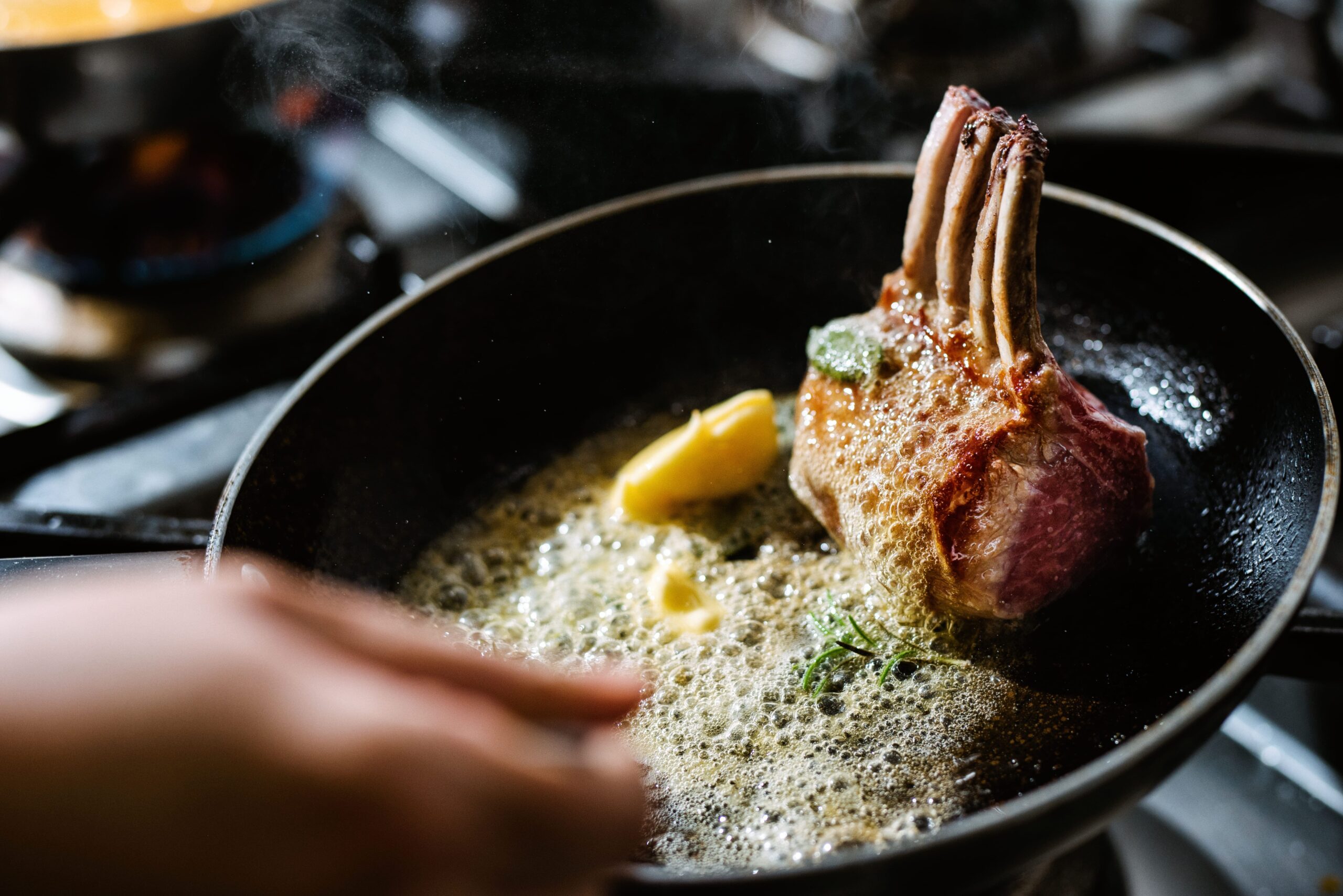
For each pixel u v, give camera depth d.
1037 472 0.45
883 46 0.80
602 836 0.30
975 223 0.46
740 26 0.85
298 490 0.48
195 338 0.68
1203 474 0.48
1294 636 0.46
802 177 0.54
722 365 0.57
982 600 0.45
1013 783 0.43
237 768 0.26
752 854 0.42
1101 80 0.86
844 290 0.56
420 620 0.50
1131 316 0.51
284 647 0.28
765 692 0.46
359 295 0.67
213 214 0.69
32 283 0.70
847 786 0.43
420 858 0.27
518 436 0.55
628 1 0.67
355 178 0.73
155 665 0.26
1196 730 0.38
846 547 0.49
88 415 0.63
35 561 0.45
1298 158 0.64
